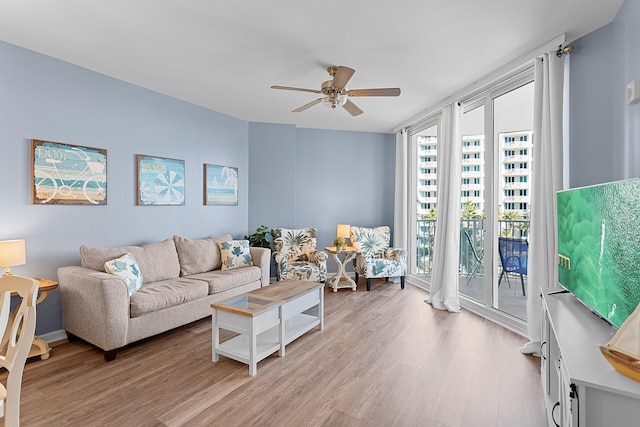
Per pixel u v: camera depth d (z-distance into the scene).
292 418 1.91
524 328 3.13
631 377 1.14
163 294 2.99
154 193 3.88
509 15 2.32
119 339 2.63
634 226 1.34
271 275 5.28
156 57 3.00
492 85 3.49
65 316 2.91
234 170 4.98
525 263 3.61
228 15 2.33
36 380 2.32
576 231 1.93
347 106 3.24
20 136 2.82
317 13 2.30
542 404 2.04
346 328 3.34
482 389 2.21
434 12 2.28
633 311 1.33
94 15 2.33
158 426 1.83
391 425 1.85
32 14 2.31
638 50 2.04
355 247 5.25
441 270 4.09
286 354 2.75
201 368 2.51
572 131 2.71
